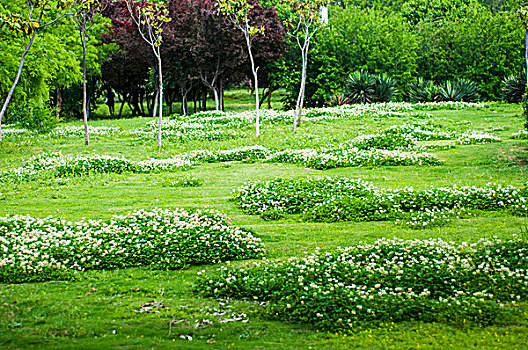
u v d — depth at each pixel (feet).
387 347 20.66
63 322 22.95
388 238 37.40
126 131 101.24
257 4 140.15
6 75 89.10
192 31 132.16
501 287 26.40
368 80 133.08
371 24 156.15
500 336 21.54
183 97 143.64
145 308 25.30
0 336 20.84
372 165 63.72
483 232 37.47
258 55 136.26
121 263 32.42
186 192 54.19
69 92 158.71
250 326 23.17
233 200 50.67
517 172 55.57
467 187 48.75
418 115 105.40
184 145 84.89
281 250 35.70
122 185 57.72
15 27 60.54
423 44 166.30
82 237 36.32
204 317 24.22
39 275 29.73
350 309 24.35
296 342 21.34
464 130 86.99
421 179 56.08
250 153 74.33
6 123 116.88
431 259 31.04
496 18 157.17
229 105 195.21
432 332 22.22
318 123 102.22
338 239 37.91
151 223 39.91
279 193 50.03
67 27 115.85
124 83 161.07
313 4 92.17
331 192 50.16
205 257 33.42
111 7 159.63
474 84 138.00
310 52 155.02
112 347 20.16
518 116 100.12
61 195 52.75
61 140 90.02
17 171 63.10
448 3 208.44
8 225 38.24
